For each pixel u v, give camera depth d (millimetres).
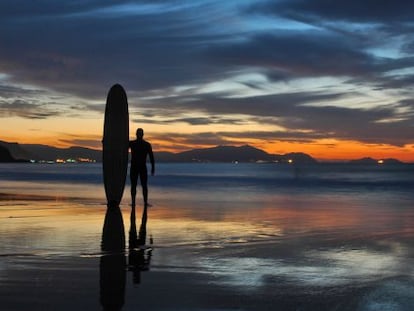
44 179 30609
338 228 8445
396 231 8117
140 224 8781
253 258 5734
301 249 6355
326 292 4254
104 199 14477
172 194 17297
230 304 3896
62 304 3834
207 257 5762
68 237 7188
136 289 4301
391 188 22234
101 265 5242
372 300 4027
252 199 15070
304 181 29844
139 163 12172
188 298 4043
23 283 4445
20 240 6844
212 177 37594
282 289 4344
